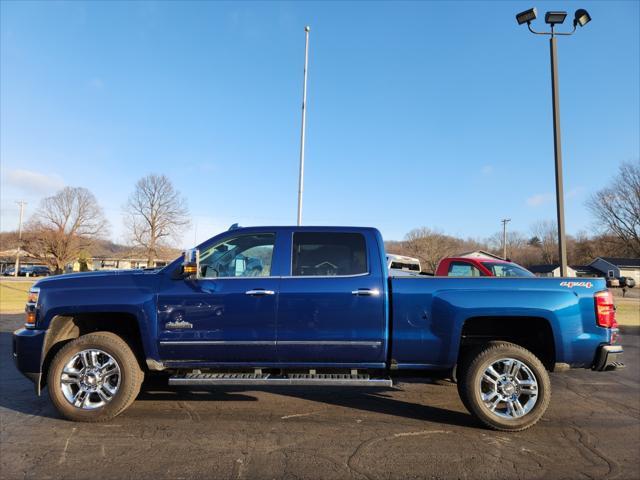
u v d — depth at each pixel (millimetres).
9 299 20969
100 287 4789
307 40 20125
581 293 4684
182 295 4711
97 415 4613
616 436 4539
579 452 4121
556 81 11414
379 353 4734
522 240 99812
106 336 4707
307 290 4719
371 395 5922
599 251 75750
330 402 5570
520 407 4574
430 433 4535
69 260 73188
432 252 64750
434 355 4684
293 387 6277
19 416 4863
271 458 3898
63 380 4652
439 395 5957
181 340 4688
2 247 87875
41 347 4691
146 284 4797
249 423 4754
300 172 19938
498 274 10047
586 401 5852
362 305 4711
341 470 3693
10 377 6602
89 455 3908
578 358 4621
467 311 4621
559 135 11398
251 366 4785
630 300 32719
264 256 4992
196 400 5559
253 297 4699
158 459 3848
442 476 3619
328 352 4719
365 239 4977
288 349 4703
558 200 11273
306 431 4543
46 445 4105
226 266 4984
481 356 4602
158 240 77812
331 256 4930
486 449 4152
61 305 4715
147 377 5965
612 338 4656
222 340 4680
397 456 3975
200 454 3957
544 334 4785
